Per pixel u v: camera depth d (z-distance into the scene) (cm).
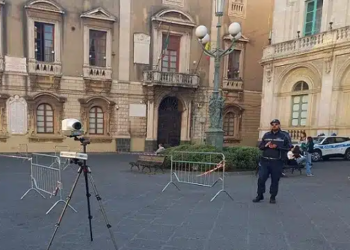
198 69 2328
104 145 2066
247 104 2550
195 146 1188
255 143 2598
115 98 2086
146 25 2139
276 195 730
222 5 1188
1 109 1802
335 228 505
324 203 679
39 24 1881
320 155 1650
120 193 757
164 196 725
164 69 2239
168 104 2284
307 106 1847
